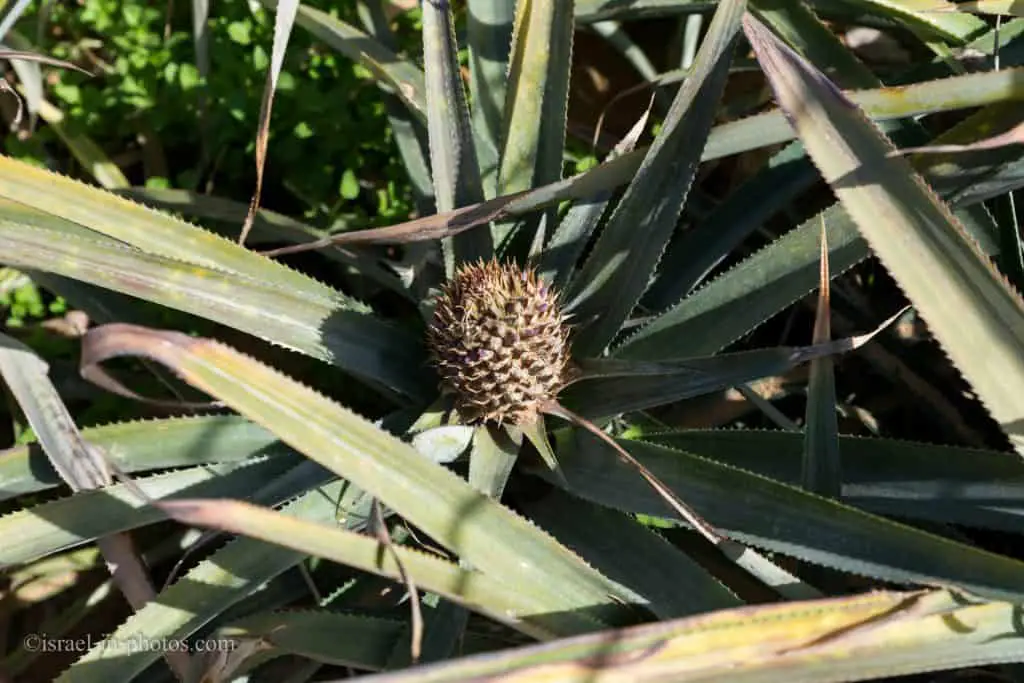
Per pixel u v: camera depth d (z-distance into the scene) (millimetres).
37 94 1485
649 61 1614
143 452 1312
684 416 1463
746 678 1151
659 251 1302
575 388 1316
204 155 1549
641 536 1271
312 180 1526
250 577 1252
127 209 1281
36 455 1310
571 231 1349
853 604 1157
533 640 1282
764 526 1222
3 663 1385
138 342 1133
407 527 1283
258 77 1528
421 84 1397
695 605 1238
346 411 1169
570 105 1606
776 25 1368
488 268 1298
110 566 1334
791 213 1481
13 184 1264
